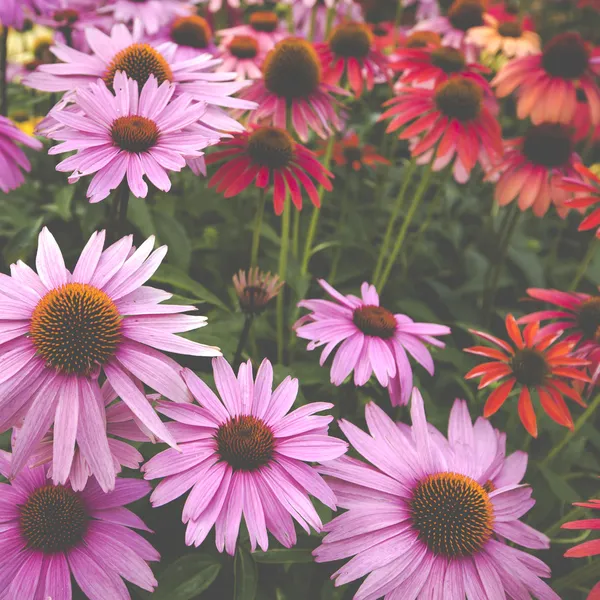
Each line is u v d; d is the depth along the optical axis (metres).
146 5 0.82
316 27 1.08
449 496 0.44
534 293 0.65
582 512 0.53
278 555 0.46
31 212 0.76
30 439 0.38
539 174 0.73
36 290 0.41
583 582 0.52
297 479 0.42
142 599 0.44
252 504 0.41
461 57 0.77
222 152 0.63
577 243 0.97
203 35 0.82
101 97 0.50
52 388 0.39
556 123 0.75
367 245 0.80
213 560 0.45
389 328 0.55
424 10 1.23
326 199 0.92
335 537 0.43
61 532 0.41
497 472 0.48
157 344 0.41
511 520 0.46
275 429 0.44
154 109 0.50
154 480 0.48
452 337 0.77
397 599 0.42
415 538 0.44
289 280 0.67
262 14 0.94
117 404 0.42
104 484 0.38
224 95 0.55
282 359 0.67
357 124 1.07
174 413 0.42
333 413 0.56
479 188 1.06
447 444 0.49
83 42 0.84
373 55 0.77
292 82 0.66
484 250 0.90
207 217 0.86
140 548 0.42
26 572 0.40
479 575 0.43
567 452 0.62
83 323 0.39
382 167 0.95
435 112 0.70
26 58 1.06
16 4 0.66
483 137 0.70
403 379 0.54
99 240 0.44
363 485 0.45
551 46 0.76
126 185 0.51
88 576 0.41
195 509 0.40
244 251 0.77
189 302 0.55
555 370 0.55
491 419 0.64
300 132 0.66
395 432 0.47
